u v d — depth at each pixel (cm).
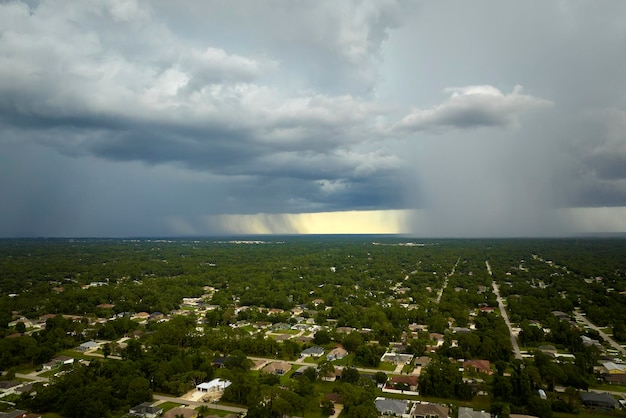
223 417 18712
